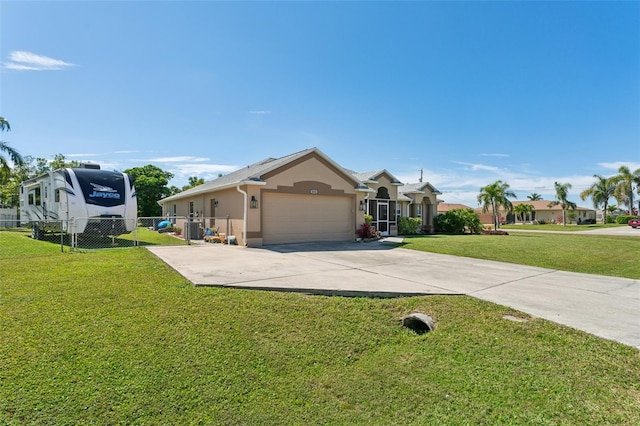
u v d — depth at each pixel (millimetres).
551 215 55812
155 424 2635
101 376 3209
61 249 10664
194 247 12336
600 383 3117
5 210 29234
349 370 3529
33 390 2953
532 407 2803
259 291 5781
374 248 12594
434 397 3012
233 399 2984
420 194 23906
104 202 12859
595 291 6184
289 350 3873
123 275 6902
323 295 5711
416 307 5156
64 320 4410
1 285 6023
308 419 2748
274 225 13352
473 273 7816
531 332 4172
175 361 3529
